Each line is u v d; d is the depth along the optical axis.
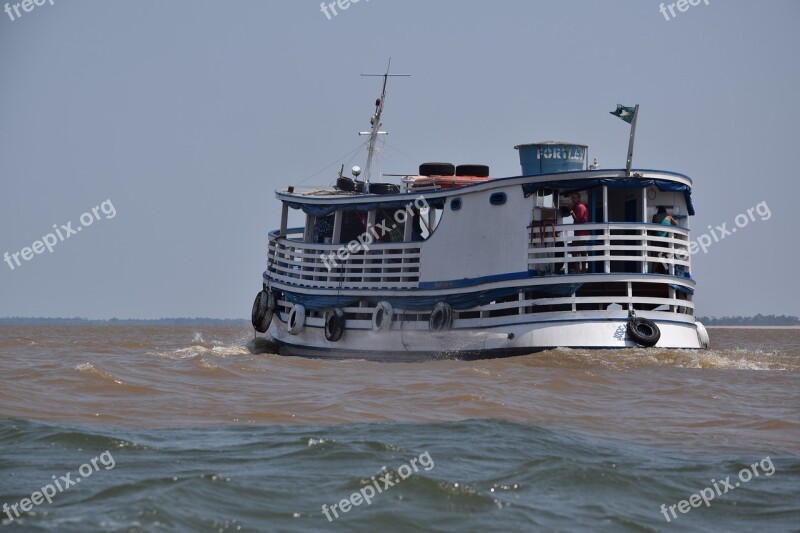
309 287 80.62
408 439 35.41
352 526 25.45
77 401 43.19
